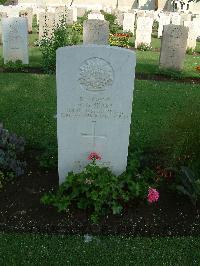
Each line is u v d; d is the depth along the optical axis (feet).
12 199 5.28
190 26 16.61
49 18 16.40
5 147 6.05
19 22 12.14
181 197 5.41
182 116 6.07
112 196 5.02
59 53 4.78
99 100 5.05
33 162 6.25
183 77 12.24
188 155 5.67
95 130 5.24
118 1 38.29
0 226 4.84
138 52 16.39
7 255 4.41
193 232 4.89
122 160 5.47
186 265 4.34
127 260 4.39
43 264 4.29
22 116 8.23
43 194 5.41
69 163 5.45
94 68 4.86
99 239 4.70
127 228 4.86
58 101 5.04
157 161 6.23
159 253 4.51
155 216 5.04
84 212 5.03
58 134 5.24
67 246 4.57
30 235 4.74
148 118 8.37
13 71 12.05
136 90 10.29
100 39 13.15
